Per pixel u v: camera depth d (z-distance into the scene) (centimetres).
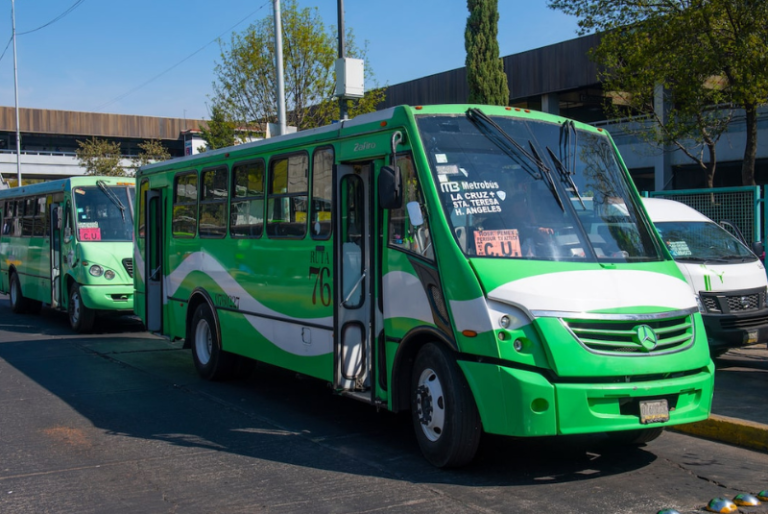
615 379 546
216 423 783
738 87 1433
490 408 550
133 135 6388
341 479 593
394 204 606
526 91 2697
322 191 754
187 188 1070
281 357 828
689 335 587
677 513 498
